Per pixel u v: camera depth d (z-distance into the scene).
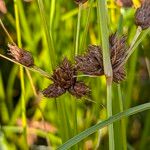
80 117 0.52
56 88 0.29
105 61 0.27
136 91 0.55
